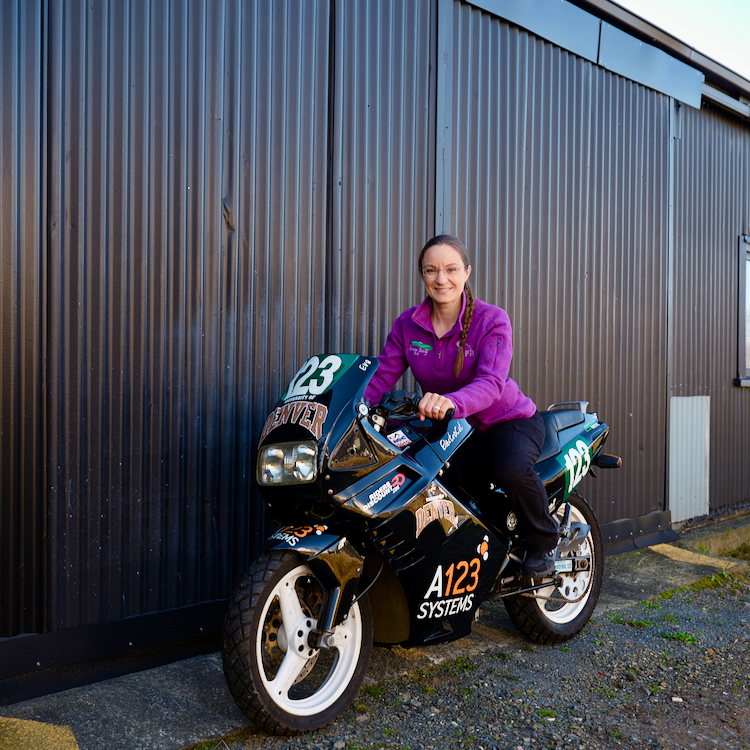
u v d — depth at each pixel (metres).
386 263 3.82
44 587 2.70
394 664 2.99
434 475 2.58
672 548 5.27
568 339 4.91
